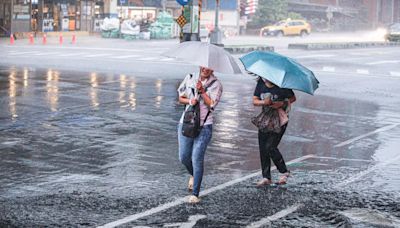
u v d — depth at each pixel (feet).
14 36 169.58
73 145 37.50
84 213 24.48
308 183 30.45
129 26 187.62
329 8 313.12
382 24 363.76
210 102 25.98
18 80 71.51
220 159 35.32
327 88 75.97
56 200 26.09
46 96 58.65
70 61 102.12
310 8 311.27
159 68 94.63
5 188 27.71
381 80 88.17
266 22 266.36
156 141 39.58
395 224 24.40
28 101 54.95
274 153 29.35
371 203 27.25
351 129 47.34
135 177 30.40
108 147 37.22
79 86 67.87
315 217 25.04
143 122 46.42
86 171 31.27
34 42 157.07
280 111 28.89
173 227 23.16
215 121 48.52
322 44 162.09
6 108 50.67
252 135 43.21
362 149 39.70
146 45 155.63
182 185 29.22
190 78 26.55
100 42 166.81
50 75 78.64
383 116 54.80
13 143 37.47
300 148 39.55
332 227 23.82
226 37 216.95
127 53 124.88
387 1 372.58
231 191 28.50
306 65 109.91
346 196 28.27
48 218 23.71
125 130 42.96
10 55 111.34
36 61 100.01
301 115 53.83
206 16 237.66
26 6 175.22
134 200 26.50
